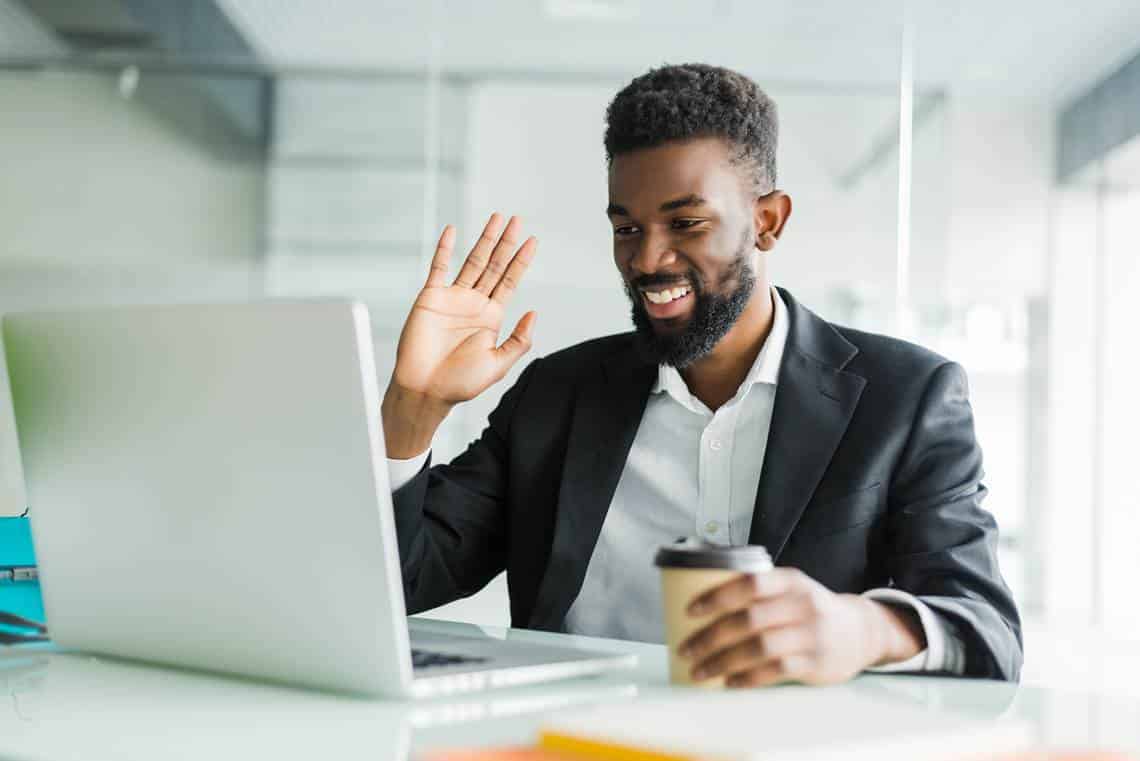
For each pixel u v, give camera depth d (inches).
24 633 44.1
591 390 59.4
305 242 160.7
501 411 62.7
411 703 32.6
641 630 57.3
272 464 32.0
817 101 140.2
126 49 163.6
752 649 31.9
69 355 35.4
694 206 51.3
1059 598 258.7
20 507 122.6
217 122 162.7
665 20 158.7
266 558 32.9
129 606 37.3
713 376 57.7
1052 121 242.1
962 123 244.1
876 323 134.6
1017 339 254.2
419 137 157.4
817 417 53.3
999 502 265.1
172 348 33.0
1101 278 248.2
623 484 58.6
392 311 158.6
